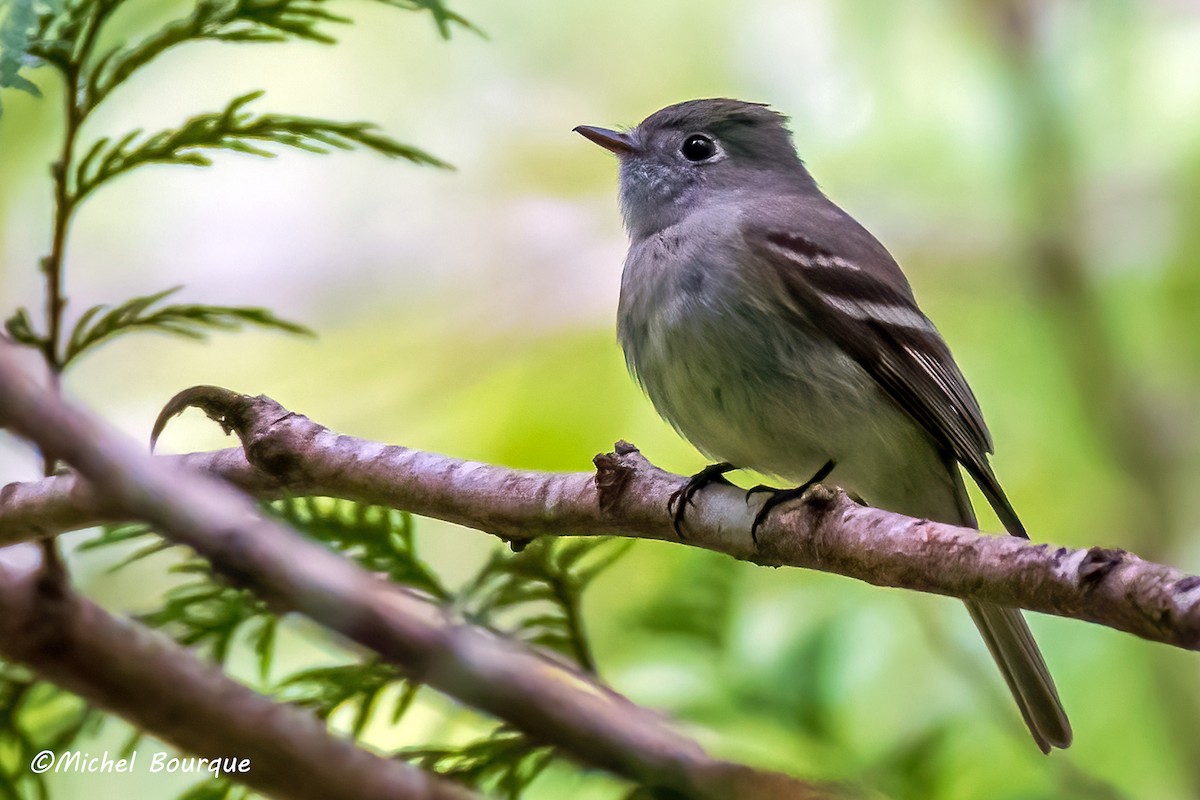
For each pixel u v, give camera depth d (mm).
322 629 7117
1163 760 10609
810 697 8906
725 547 7016
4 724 7184
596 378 13836
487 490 7277
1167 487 13367
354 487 7344
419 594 7328
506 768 7199
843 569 6500
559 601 7625
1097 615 5332
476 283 15117
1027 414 13797
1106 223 14453
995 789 9008
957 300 14484
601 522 7195
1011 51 14797
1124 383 13617
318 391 14844
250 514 6398
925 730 9102
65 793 10180
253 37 7340
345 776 5738
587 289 14836
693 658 8961
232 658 10633
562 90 15875
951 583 5902
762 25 15578
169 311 7301
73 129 6965
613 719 6816
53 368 6836
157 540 8391
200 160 7293
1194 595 5047
